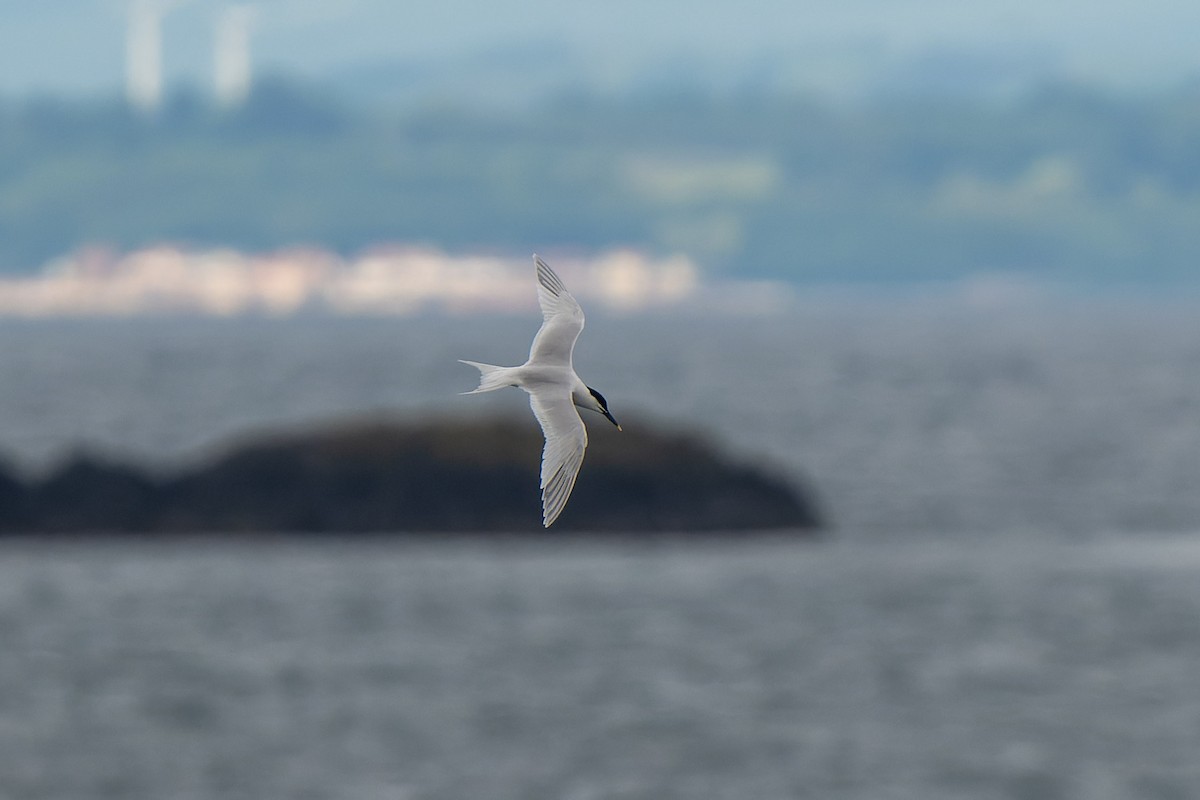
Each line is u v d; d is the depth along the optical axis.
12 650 45.38
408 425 68.31
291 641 47.00
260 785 33.56
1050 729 37.97
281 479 66.06
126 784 33.75
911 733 37.59
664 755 35.81
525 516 65.19
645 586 55.41
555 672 43.31
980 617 50.72
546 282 15.51
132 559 60.56
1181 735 37.25
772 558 61.81
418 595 53.62
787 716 39.09
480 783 33.66
